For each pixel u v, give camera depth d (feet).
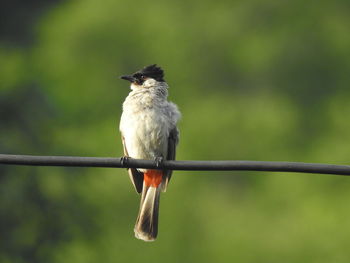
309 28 66.33
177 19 64.34
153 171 26.71
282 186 55.26
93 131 57.11
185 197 54.29
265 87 64.90
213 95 63.05
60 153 39.93
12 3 53.31
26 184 37.50
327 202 53.57
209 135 57.98
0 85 41.37
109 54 62.69
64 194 38.34
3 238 36.58
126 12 63.26
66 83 60.90
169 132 27.71
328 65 65.98
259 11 66.54
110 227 41.75
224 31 64.69
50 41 61.05
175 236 53.11
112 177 49.90
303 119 63.93
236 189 56.29
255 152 57.72
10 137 38.83
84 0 64.08
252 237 53.62
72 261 38.17
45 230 37.45
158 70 29.32
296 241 52.60
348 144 58.90
